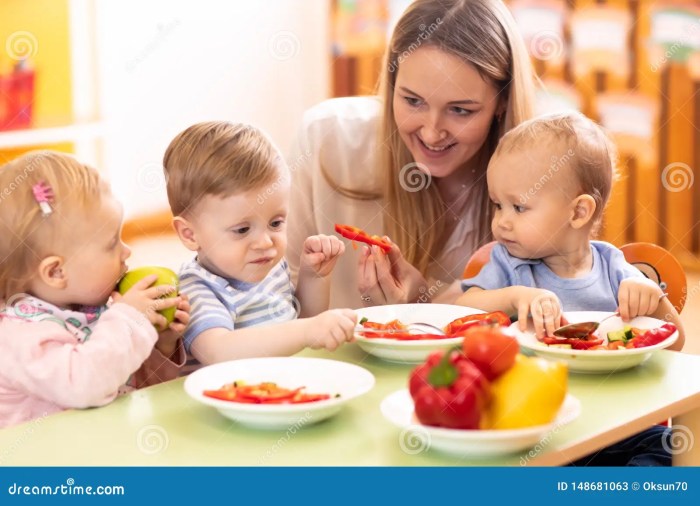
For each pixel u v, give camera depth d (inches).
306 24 188.7
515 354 50.1
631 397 58.6
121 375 59.4
